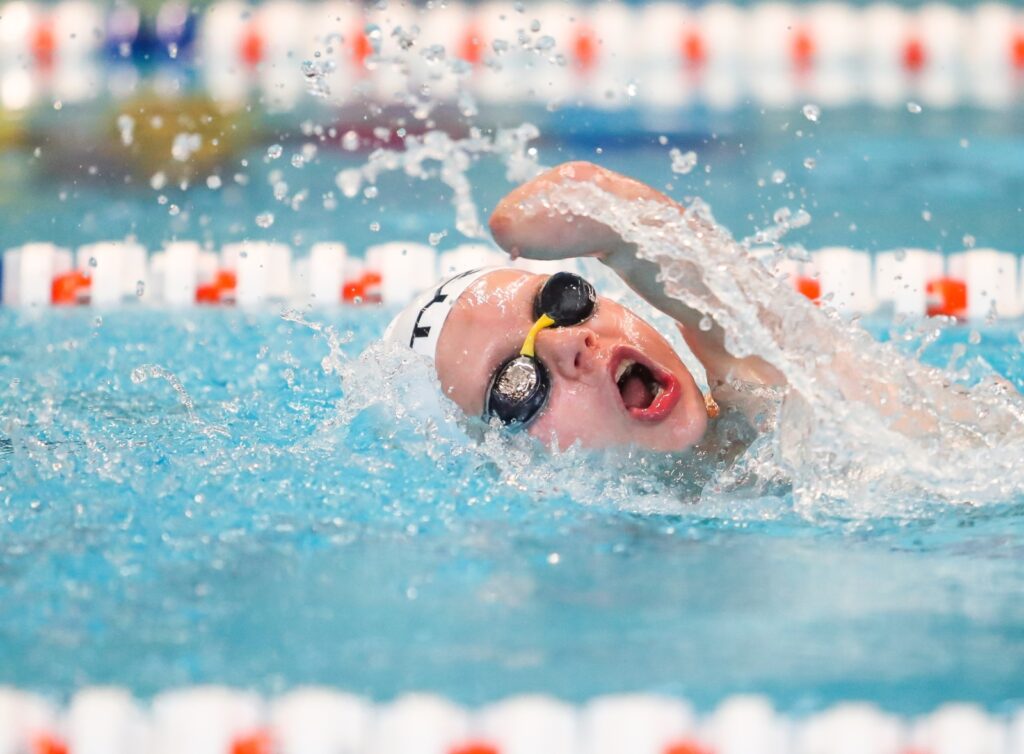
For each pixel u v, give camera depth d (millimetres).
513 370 7734
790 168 17562
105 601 6453
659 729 5676
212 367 11727
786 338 7684
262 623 6230
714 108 19188
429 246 15297
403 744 5777
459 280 8258
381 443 8352
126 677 5855
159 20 19969
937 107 19578
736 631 6102
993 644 5945
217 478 8102
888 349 8094
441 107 18797
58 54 19891
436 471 8086
